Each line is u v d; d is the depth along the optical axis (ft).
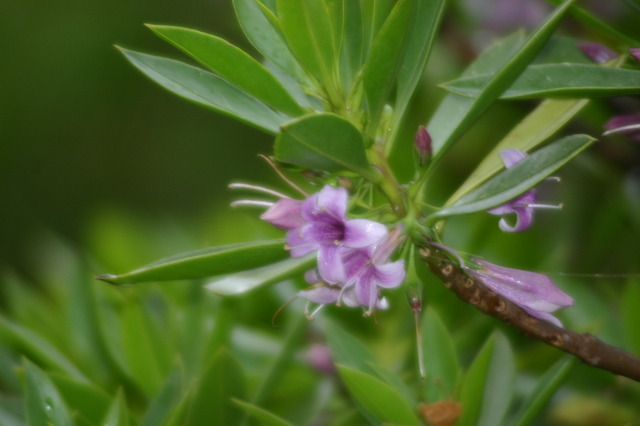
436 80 3.29
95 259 3.31
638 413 2.89
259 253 2.52
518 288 2.52
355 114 2.59
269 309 3.10
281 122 2.61
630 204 3.10
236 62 2.54
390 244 2.53
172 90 2.59
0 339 2.99
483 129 3.28
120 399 2.66
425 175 2.57
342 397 2.98
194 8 5.82
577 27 3.05
